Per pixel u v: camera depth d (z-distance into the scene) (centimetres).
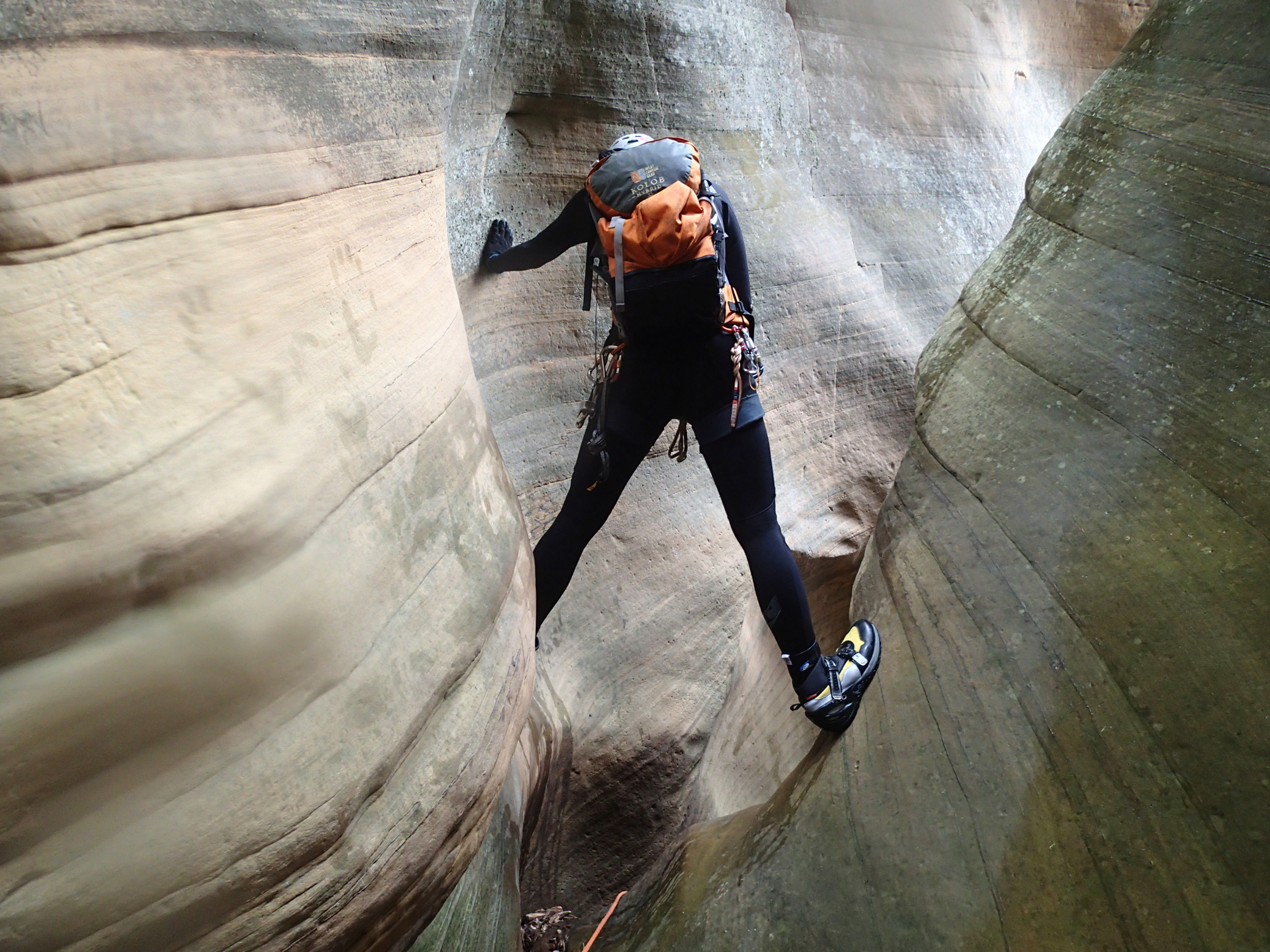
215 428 118
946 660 213
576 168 348
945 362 271
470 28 200
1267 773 152
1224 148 205
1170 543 181
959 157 534
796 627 217
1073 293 229
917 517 246
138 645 107
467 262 311
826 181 471
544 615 231
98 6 106
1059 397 220
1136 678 175
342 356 146
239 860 118
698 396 214
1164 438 193
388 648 144
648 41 356
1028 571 205
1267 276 186
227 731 117
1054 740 184
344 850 134
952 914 185
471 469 185
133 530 106
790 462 434
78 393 102
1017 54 580
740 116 410
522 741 281
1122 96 243
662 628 363
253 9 129
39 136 99
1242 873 151
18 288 96
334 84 147
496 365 329
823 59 466
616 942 260
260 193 129
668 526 376
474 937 204
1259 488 172
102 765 104
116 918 105
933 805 199
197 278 118
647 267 203
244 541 119
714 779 388
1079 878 171
